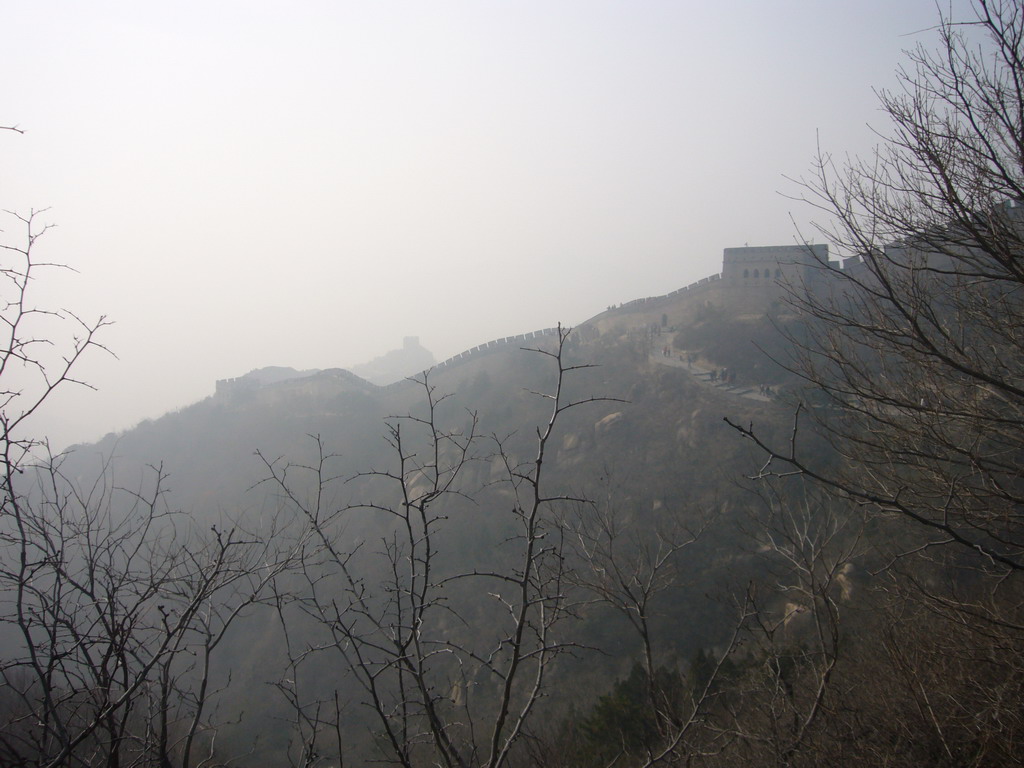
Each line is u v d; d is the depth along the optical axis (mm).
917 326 5781
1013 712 6395
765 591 13180
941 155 5988
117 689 4730
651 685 7797
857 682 9195
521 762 6930
